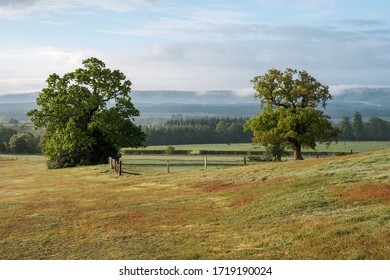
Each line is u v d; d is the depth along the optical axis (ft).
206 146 581.94
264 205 73.61
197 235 59.41
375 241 46.47
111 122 225.56
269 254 47.57
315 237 51.01
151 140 654.53
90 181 149.28
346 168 97.81
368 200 65.16
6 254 56.34
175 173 142.92
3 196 121.19
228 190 94.27
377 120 650.02
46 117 232.53
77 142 221.25
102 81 237.66
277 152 274.77
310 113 234.17
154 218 72.95
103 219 74.79
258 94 255.09
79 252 55.26
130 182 131.23
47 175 192.44
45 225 72.95
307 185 82.94
